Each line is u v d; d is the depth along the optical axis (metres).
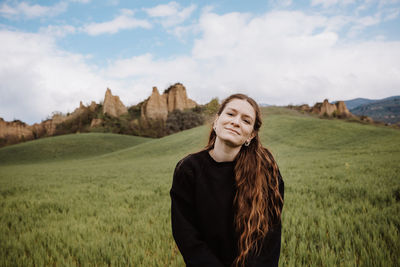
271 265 1.37
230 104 1.38
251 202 1.40
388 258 2.41
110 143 65.88
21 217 5.43
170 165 21.05
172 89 138.62
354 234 3.09
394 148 18.64
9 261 3.04
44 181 14.26
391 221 3.33
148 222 4.35
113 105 130.62
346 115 156.00
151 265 2.71
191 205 1.50
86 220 4.91
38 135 133.88
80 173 19.42
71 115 139.50
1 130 128.38
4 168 37.53
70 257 3.04
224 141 1.37
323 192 5.81
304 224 3.55
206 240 1.47
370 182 6.39
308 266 2.50
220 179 1.45
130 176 14.57
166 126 112.19
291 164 14.14
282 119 48.25
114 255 3.00
